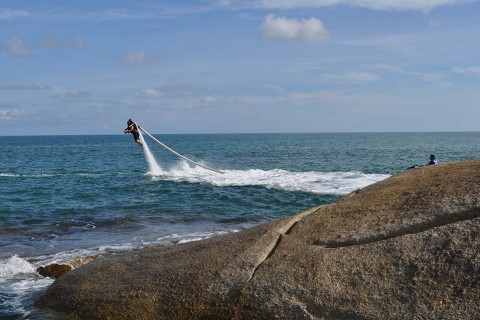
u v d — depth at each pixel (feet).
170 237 60.29
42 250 54.44
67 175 151.53
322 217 31.91
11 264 46.73
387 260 26.30
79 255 50.98
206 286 28.84
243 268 29.14
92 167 185.47
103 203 92.07
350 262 26.96
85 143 536.83
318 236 29.81
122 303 29.99
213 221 73.46
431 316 23.29
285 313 26.07
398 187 32.94
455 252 25.17
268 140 591.37
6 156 267.39
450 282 24.18
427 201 29.27
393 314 24.02
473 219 26.45
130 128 112.68
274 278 27.71
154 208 85.56
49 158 247.29
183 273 30.37
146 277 31.27
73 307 31.35
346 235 29.01
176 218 75.51
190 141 572.92
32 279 43.55
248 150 307.58
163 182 124.06
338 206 32.89
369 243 27.78
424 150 285.23
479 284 23.56
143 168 177.68
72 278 34.09
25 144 514.27
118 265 34.04
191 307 28.32
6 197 101.96
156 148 367.45
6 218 76.07
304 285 26.71
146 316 28.96
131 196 101.45
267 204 89.97
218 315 27.50
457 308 23.11
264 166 176.76
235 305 27.43
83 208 86.22
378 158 213.25
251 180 122.52
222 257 30.71
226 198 96.37
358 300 25.13
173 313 28.53
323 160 203.31
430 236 26.50
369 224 29.30
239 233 33.88
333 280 26.40
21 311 35.27
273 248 30.53
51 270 44.60
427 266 25.18
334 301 25.54
